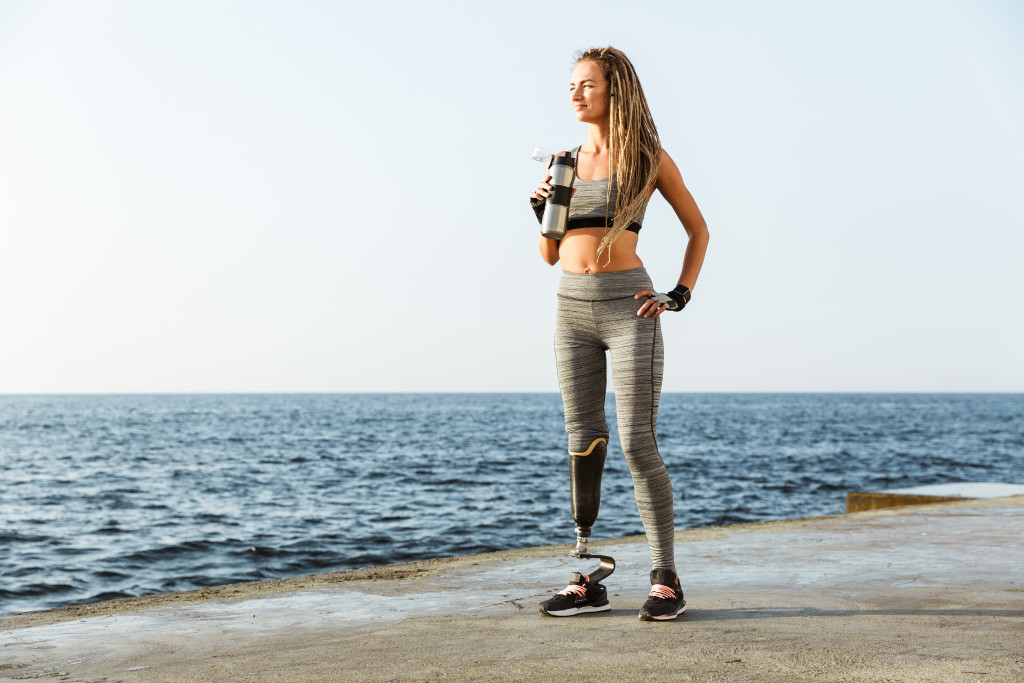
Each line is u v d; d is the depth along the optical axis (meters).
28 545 10.81
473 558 4.14
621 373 2.59
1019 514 5.52
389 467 24.28
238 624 2.64
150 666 2.06
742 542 4.37
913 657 1.94
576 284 2.65
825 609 2.63
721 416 79.50
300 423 63.34
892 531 4.74
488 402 176.88
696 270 2.68
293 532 12.03
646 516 2.61
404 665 1.96
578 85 2.62
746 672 1.82
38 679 1.95
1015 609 2.60
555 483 19.58
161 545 10.84
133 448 33.56
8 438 41.47
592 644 2.14
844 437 43.56
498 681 1.79
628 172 2.56
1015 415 86.25
